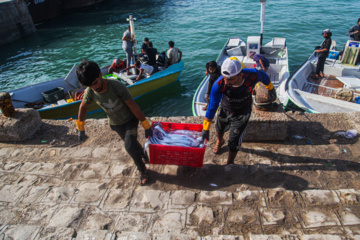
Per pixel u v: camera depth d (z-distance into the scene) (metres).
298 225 2.60
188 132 3.54
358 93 8.11
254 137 3.90
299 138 3.95
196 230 2.62
